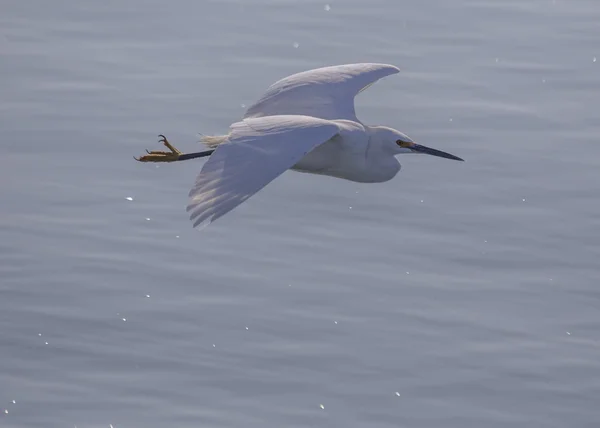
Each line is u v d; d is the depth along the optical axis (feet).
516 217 49.44
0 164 53.57
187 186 51.49
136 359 41.93
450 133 55.16
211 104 57.93
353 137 31.68
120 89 59.98
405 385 40.73
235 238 47.91
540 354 42.04
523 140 54.80
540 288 45.32
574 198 50.65
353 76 33.14
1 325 43.60
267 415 39.47
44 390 40.78
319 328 43.09
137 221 49.01
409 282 45.50
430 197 50.60
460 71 61.82
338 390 40.45
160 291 44.98
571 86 60.39
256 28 67.46
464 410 39.81
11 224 49.06
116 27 68.39
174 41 66.03
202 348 42.29
